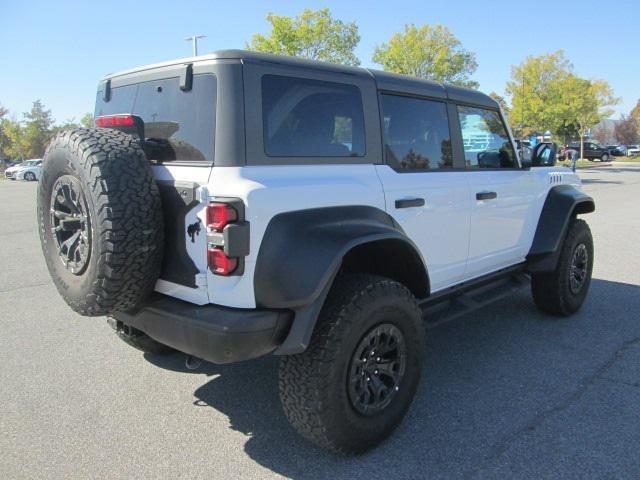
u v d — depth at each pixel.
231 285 2.54
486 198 4.09
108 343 4.69
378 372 2.99
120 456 2.99
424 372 4.05
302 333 2.60
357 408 2.85
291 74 2.86
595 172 33.09
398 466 2.88
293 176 2.76
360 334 2.79
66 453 3.01
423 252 3.58
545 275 5.04
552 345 4.57
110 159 2.53
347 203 2.97
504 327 5.03
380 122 3.33
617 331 4.90
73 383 3.90
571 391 3.72
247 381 3.94
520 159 4.70
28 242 9.90
